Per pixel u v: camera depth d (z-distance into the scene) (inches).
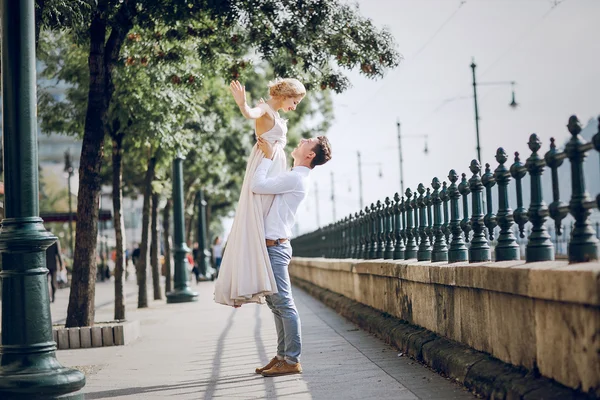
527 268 210.8
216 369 339.6
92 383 319.3
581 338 183.6
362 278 494.9
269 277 296.0
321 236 895.7
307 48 516.1
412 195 398.9
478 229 279.7
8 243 252.1
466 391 247.1
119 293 616.7
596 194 190.7
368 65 518.0
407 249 395.2
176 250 893.8
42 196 2620.6
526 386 208.5
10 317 253.1
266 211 301.3
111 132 646.5
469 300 268.2
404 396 246.7
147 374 336.8
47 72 703.1
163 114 628.1
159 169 884.6
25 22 255.8
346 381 282.2
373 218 498.3
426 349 302.7
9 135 255.3
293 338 305.9
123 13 459.2
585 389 182.5
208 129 823.7
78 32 460.1
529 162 228.7
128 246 2810.0
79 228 452.4
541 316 206.5
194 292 894.4
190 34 531.2
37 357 253.1
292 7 501.7
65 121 698.8
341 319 527.5
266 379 301.1
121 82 616.4
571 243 201.6
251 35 507.2
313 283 861.2
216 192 1387.8
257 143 303.7
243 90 292.5
